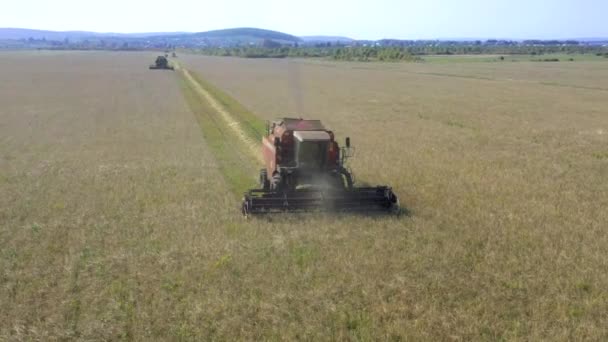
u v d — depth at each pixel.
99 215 14.30
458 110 41.00
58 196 16.19
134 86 60.31
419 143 26.02
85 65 109.44
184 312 9.06
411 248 11.83
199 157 22.34
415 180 18.25
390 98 50.03
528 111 40.81
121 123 32.47
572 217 14.30
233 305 9.29
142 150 23.92
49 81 67.44
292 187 14.91
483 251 11.77
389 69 103.25
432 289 9.92
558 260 11.20
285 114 36.91
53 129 30.11
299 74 86.06
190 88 58.91
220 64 119.25
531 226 13.47
